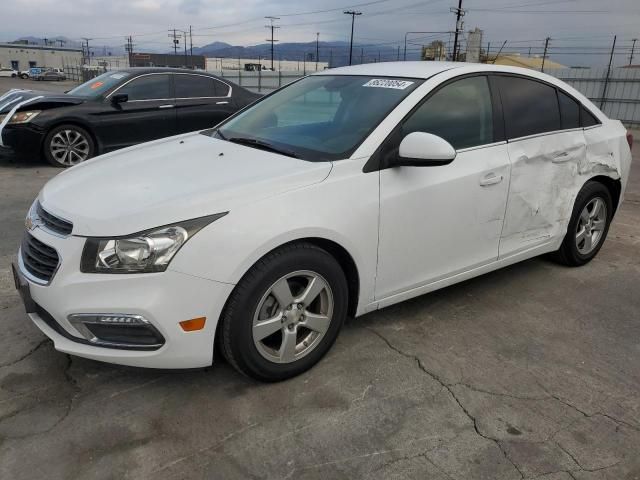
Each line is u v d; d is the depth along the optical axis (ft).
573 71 101.81
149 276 7.77
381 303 10.40
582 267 15.02
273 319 8.82
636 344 11.03
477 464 7.63
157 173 9.51
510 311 12.25
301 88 12.91
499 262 12.26
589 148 13.69
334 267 9.29
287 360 9.15
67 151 27.07
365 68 12.61
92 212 8.23
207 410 8.54
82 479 7.13
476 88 11.62
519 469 7.56
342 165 9.37
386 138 9.89
